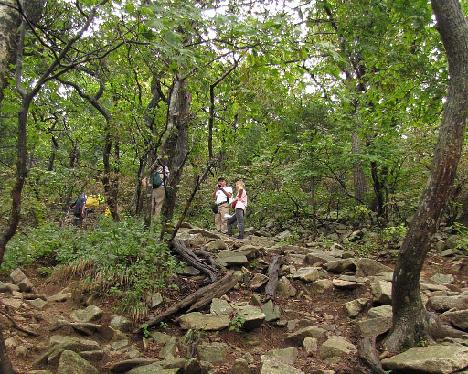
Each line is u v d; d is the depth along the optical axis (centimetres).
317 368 473
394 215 1098
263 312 586
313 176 1145
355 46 883
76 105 1070
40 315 519
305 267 732
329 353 502
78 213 1041
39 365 427
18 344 455
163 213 746
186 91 759
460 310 563
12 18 448
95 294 580
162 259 638
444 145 458
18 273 623
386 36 853
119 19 391
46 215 1023
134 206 890
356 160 1070
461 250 847
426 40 845
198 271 675
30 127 996
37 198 979
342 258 799
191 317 549
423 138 984
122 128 824
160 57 492
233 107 849
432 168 465
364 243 945
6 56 436
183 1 428
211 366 466
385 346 492
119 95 871
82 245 682
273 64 564
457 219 988
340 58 541
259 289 657
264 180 1277
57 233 764
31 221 985
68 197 1085
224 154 1110
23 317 509
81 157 1226
